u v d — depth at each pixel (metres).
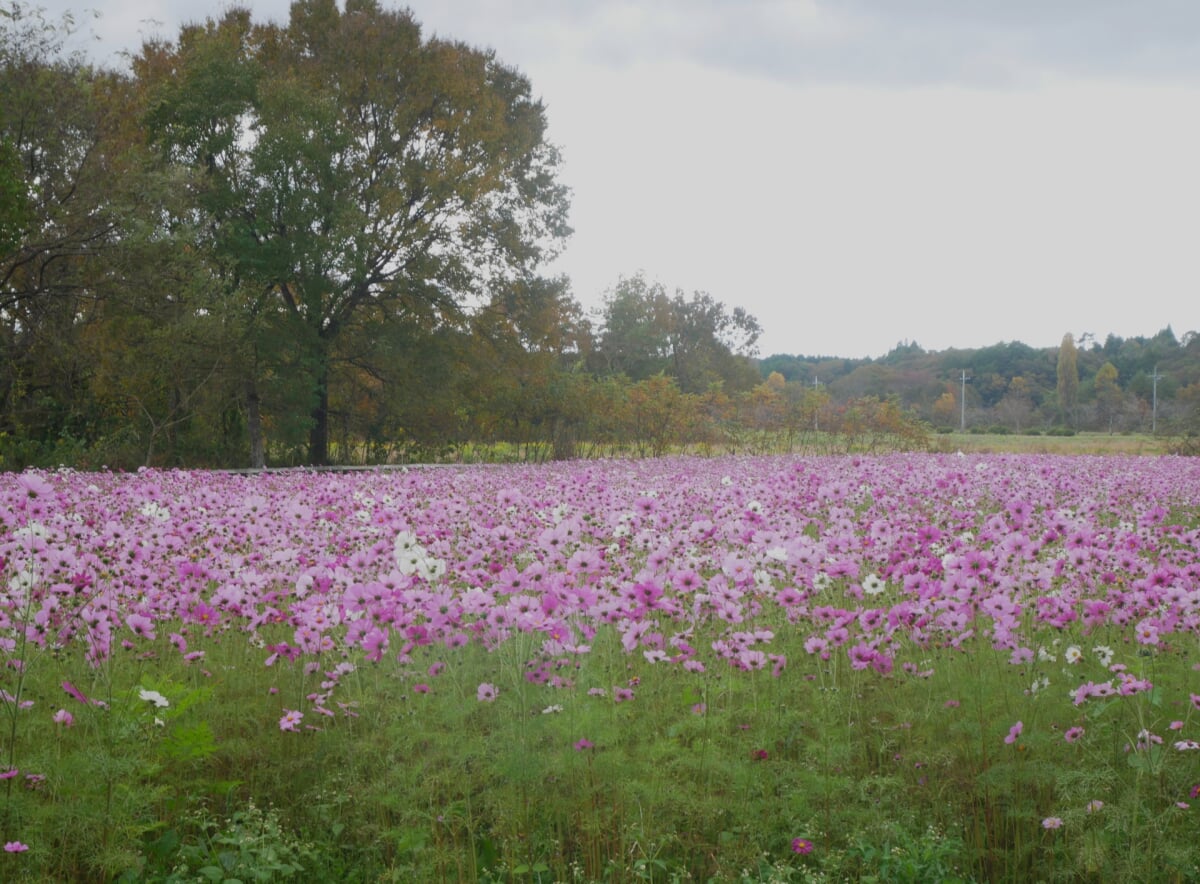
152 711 3.96
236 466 28.08
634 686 4.69
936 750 4.27
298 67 29.75
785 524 6.79
